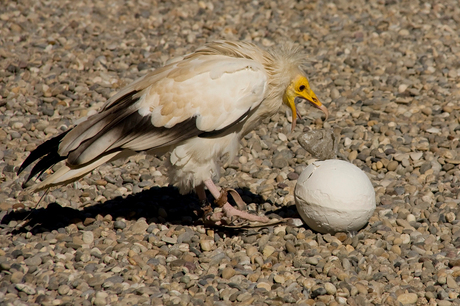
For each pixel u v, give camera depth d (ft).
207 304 26.58
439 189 37.52
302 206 31.83
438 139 43.47
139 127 30.73
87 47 58.08
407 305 27.04
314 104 34.83
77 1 68.59
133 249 31.04
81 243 31.86
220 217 32.71
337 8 68.44
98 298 26.66
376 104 49.06
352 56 57.47
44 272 28.73
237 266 29.89
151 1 69.92
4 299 26.68
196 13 67.56
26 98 49.29
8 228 33.53
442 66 54.65
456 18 64.90
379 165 40.42
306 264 29.50
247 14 66.85
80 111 47.60
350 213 30.73
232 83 30.83
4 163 40.57
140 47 59.52
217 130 30.99
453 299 27.17
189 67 31.12
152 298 26.94
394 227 33.40
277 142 44.37
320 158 36.17
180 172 32.01
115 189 38.70
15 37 59.31
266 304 26.71
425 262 29.66
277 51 33.91
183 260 30.17
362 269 29.45
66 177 30.73
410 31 62.75
